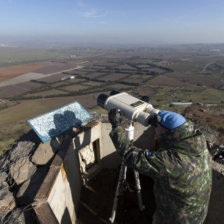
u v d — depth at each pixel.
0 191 3.03
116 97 2.82
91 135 4.70
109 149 5.50
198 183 1.63
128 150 1.82
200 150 1.69
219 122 7.91
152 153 1.71
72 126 4.27
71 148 3.90
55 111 4.23
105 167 5.79
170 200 1.80
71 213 3.86
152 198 4.59
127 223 4.03
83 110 4.76
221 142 5.83
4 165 3.82
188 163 1.61
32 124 3.76
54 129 3.98
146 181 5.09
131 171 5.53
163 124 1.81
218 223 3.24
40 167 3.55
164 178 1.65
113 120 2.09
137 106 2.46
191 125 1.78
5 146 25.62
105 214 4.29
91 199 4.71
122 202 4.52
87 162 5.29
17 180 3.26
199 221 1.84
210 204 3.46
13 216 2.62
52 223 2.34
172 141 1.74
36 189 3.04
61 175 3.18
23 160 3.67
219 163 3.64
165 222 1.96
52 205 2.75
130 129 3.21
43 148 3.71
